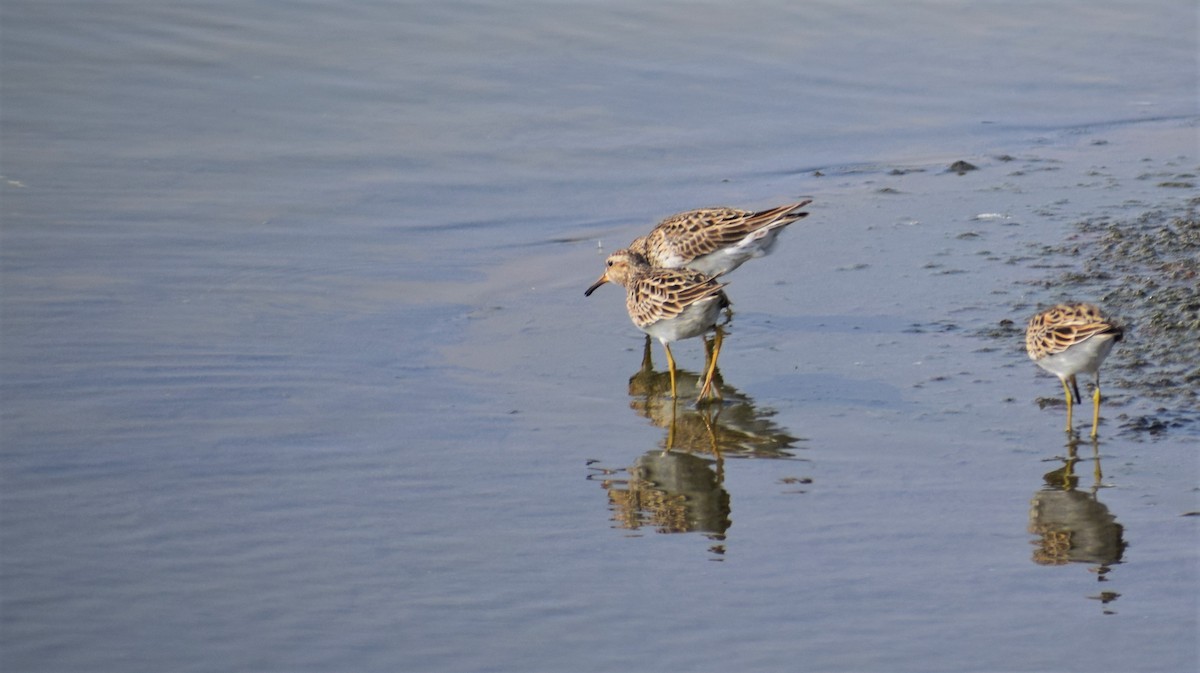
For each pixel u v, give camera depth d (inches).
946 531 415.5
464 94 935.7
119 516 436.8
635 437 499.2
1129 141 872.9
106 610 382.9
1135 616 364.5
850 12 1119.6
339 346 589.0
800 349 570.3
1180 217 698.8
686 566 402.6
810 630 364.8
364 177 810.8
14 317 608.7
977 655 349.7
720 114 921.5
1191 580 381.4
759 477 460.8
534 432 503.8
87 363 562.3
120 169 805.2
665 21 1080.8
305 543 419.5
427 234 739.4
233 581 397.4
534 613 378.6
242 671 353.7
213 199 772.6
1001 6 1154.7
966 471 454.9
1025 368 536.4
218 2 1078.4
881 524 422.0
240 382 547.5
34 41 981.2
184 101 906.1
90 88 916.0
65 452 482.0
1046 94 975.0
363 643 365.4
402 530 428.1
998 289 618.5
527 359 577.6
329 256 703.7
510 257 708.7
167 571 403.2
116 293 642.8
